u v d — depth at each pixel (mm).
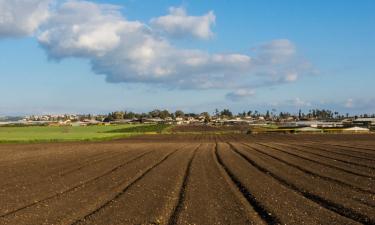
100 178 33469
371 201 22594
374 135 127688
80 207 21500
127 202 22672
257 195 24344
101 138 114438
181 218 18719
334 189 26766
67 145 85500
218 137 127562
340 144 83000
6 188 28578
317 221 18062
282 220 18250
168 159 51125
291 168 39500
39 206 21797
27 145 85688
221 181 30734
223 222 18047
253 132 157500
